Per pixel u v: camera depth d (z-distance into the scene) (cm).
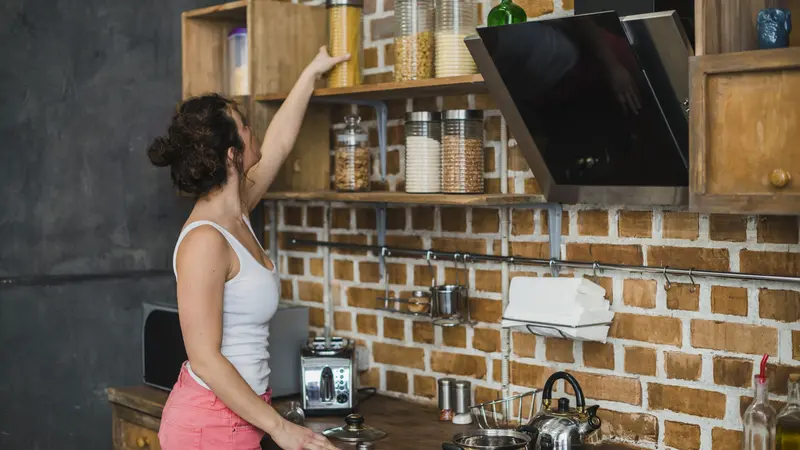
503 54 226
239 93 319
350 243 326
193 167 225
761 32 189
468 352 290
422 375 304
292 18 315
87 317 331
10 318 314
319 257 339
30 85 317
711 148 190
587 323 246
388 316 314
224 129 229
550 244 266
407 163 268
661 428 246
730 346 231
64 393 327
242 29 318
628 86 209
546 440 227
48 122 321
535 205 266
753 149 185
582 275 261
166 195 349
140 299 344
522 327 259
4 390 314
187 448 225
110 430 338
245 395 221
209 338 219
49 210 322
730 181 188
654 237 245
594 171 236
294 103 288
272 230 356
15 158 315
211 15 328
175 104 351
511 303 263
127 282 340
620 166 229
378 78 312
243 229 238
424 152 264
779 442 211
